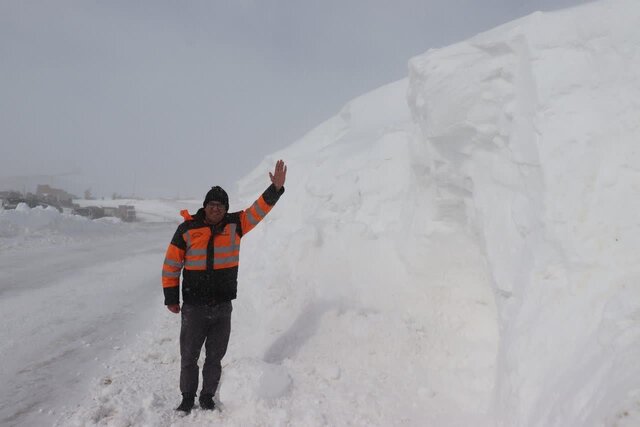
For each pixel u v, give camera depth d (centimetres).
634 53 254
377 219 493
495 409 251
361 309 394
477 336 339
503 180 308
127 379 330
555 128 258
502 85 313
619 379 163
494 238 301
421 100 385
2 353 383
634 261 216
